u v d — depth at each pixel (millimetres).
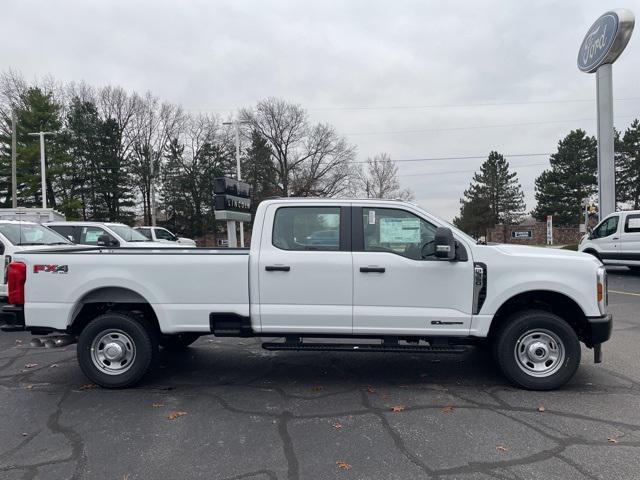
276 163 58625
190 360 6312
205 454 3641
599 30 19031
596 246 15883
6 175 36062
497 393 4930
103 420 4316
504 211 64625
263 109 57125
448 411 4449
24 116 35938
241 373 5750
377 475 3303
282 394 4984
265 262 5000
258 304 5035
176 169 51906
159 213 52969
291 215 5129
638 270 16734
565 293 4840
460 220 67938
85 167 45188
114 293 5246
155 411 4527
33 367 6090
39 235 9297
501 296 4871
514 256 4918
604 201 19281
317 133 58812
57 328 5207
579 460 3477
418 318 4914
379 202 5105
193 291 5082
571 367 4871
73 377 5645
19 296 5211
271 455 3611
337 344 5070
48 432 4066
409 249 5027
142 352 5141
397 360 6273
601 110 19250
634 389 5012
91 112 45969
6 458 3605
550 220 38406
